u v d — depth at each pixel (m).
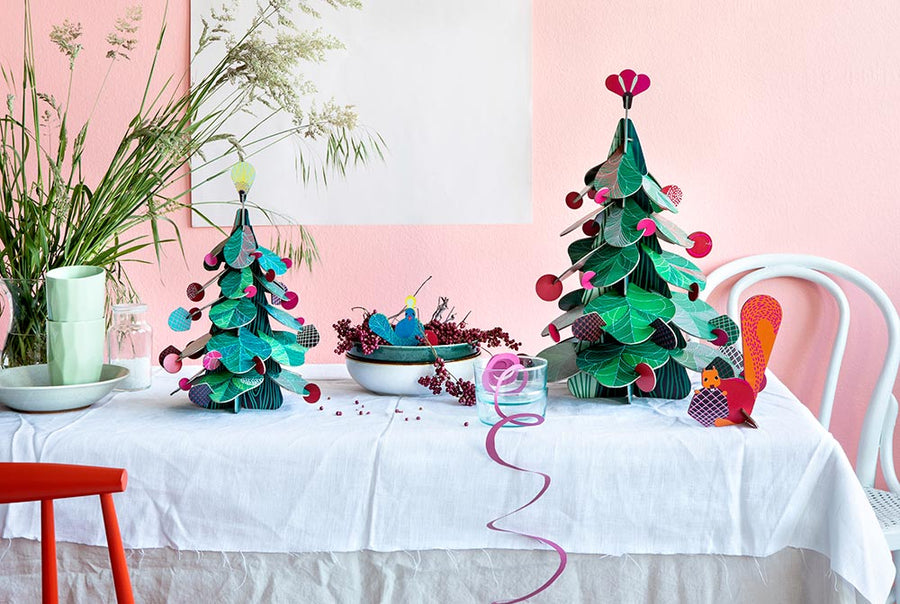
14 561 1.14
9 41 2.06
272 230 2.10
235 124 2.07
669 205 1.26
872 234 2.05
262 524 1.13
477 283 2.10
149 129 1.49
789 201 2.06
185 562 1.14
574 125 2.06
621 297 1.28
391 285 2.11
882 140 2.03
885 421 1.92
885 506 1.76
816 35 2.02
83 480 0.86
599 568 1.13
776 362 2.10
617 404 1.30
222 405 1.29
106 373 1.40
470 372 1.38
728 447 1.12
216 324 1.25
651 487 1.12
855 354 2.08
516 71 2.04
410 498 1.13
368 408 1.30
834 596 1.09
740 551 1.13
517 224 2.08
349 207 2.09
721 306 2.08
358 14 2.05
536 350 2.11
